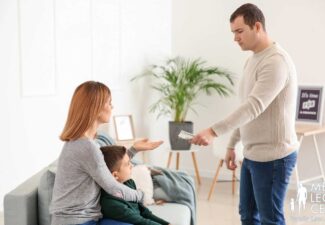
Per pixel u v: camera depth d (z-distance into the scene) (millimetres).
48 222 2242
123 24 4578
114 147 2371
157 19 5102
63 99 3926
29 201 2168
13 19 3412
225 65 5043
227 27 4988
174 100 4875
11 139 3471
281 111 2154
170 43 5352
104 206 2113
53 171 2217
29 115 3611
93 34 4199
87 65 4156
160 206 2748
